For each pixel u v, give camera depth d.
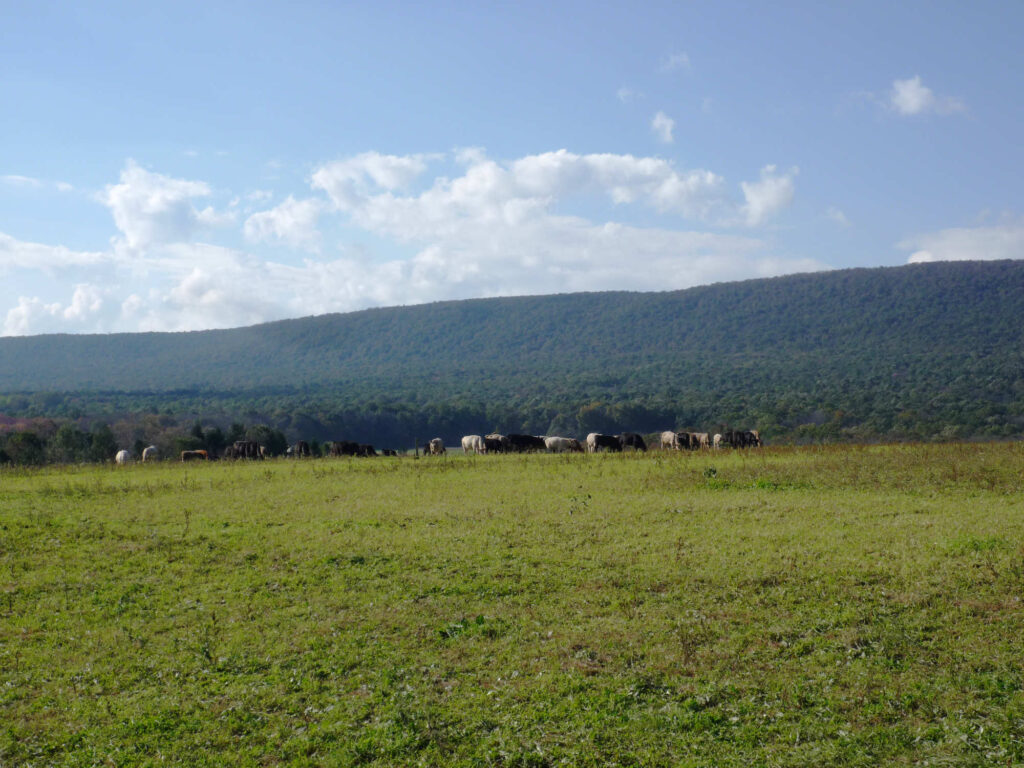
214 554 15.30
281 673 9.95
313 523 17.72
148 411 113.94
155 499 21.88
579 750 7.98
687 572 13.06
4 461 53.09
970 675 9.17
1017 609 10.95
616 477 24.05
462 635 10.92
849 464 23.64
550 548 14.86
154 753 8.22
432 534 16.25
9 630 11.67
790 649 10.07
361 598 12.51
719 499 19.41
